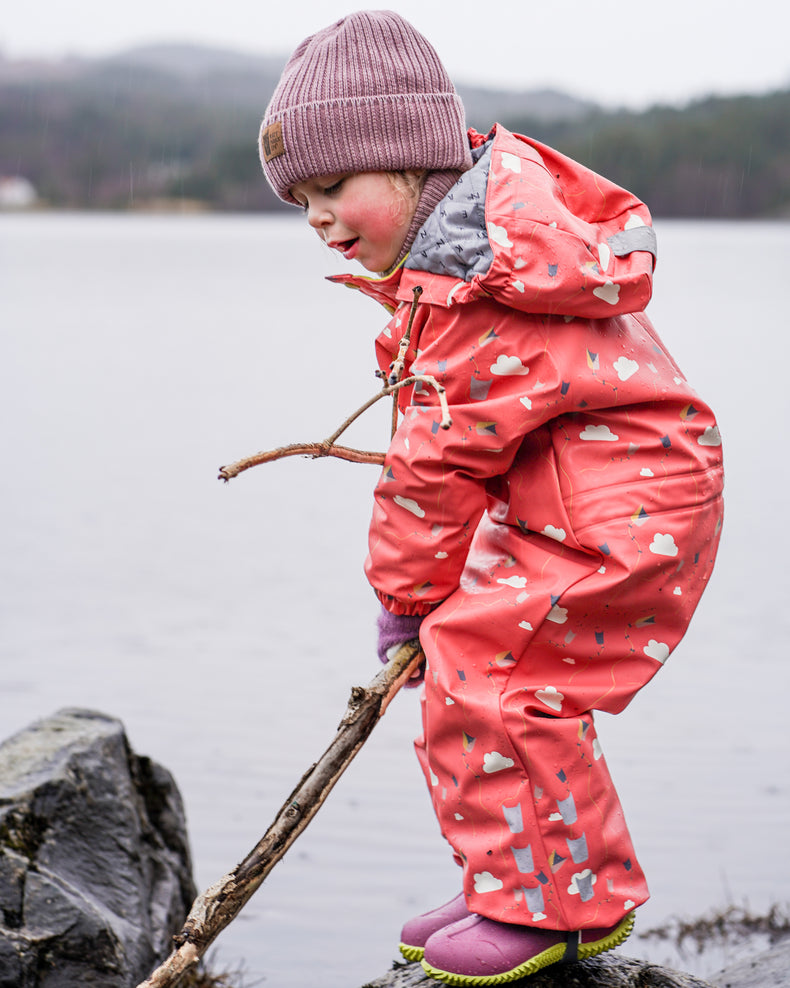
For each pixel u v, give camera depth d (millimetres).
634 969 2352
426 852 4301
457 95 2406
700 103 101312
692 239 88188
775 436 13562
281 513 10320
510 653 2211
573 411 2201
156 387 18453
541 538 2250
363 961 3574
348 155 2311
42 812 3158
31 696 5789
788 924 3707
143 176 187375
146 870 3367
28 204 185750
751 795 4680
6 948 2799
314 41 2381
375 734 5484
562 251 2123
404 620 2314
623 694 2209
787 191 102500
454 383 2205
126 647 6574
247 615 7211
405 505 2236
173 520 9977
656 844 4293
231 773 4918
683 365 19969
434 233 2246
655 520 2184
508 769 2176
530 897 2174
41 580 8008
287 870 4168
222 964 3543
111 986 2895
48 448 13422
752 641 6543
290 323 31500
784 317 29641
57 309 35000
